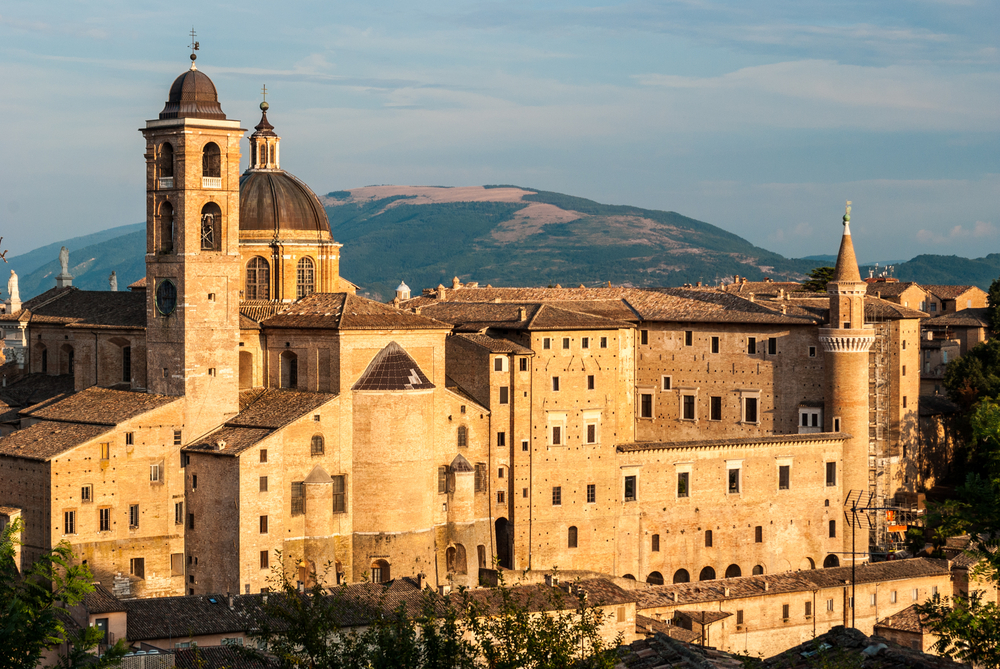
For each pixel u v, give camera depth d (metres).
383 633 71.88
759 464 174.12
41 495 143.12
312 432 151.12
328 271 174.75
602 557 167.62
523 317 170.38
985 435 79.75
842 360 179.38
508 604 76.44
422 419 155.12
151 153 155.75
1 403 169.00
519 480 164.25
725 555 172.38
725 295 196.62
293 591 81.50
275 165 176.38
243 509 145.38
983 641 75.25
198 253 153.25
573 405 166.62
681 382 194.00
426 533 156.00
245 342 159.25
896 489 187.62
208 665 101.81
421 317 160.38
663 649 79.12
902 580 152.62
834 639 73.00
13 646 70.56
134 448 147.88
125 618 113.75
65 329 175.00
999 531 83.12
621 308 199.75
